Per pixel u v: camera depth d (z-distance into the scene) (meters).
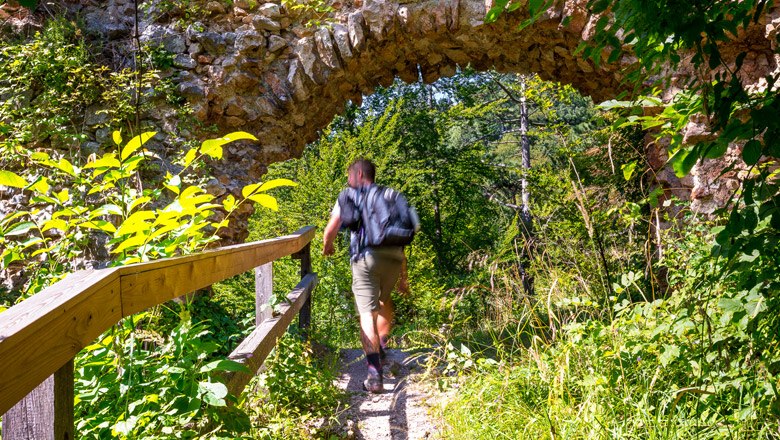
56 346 1.18
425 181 16.64
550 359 2.98
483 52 7.83
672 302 2.80
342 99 8.66
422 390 3.78
